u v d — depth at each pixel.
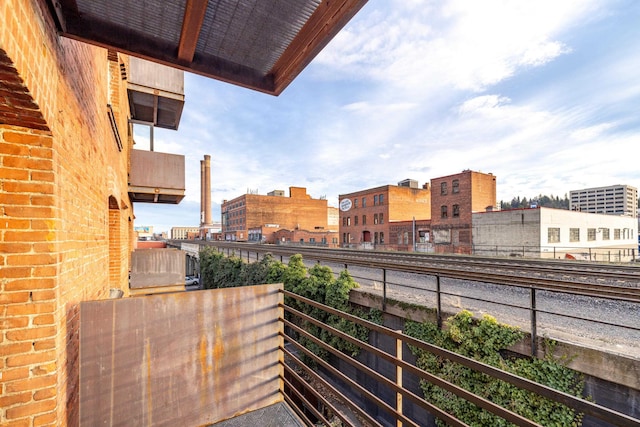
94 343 2.68
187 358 3.07
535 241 21.03
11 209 1.80
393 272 11.13
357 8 2.11
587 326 4.79
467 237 25.17
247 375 3.38
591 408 0.97
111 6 2.18
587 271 8.44
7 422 1.76
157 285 10.28
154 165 9.51
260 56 2.93
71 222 2.40
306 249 23.23
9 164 1.80
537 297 7.02
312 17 2.43
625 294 4.17
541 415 4.11
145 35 2.57
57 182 1.99
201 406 3.12
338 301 7.53
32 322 1.84
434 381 1.57
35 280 1.86
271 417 3.23
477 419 4.71
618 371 3.54
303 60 2.72
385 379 1.91
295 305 9.11
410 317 5.89
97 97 3.72
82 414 2.59
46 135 1.90
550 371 4.09
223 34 2.61
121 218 7.04
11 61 1.29
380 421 6.33
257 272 11.74
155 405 2.89
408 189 34.94
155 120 10.96
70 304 2.34
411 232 30.62
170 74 9.73
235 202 66.94
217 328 3.24
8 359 1.77
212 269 17.84
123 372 2.77
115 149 5.70
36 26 1.63
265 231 57.25
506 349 4.57
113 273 6.84
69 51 2.38
